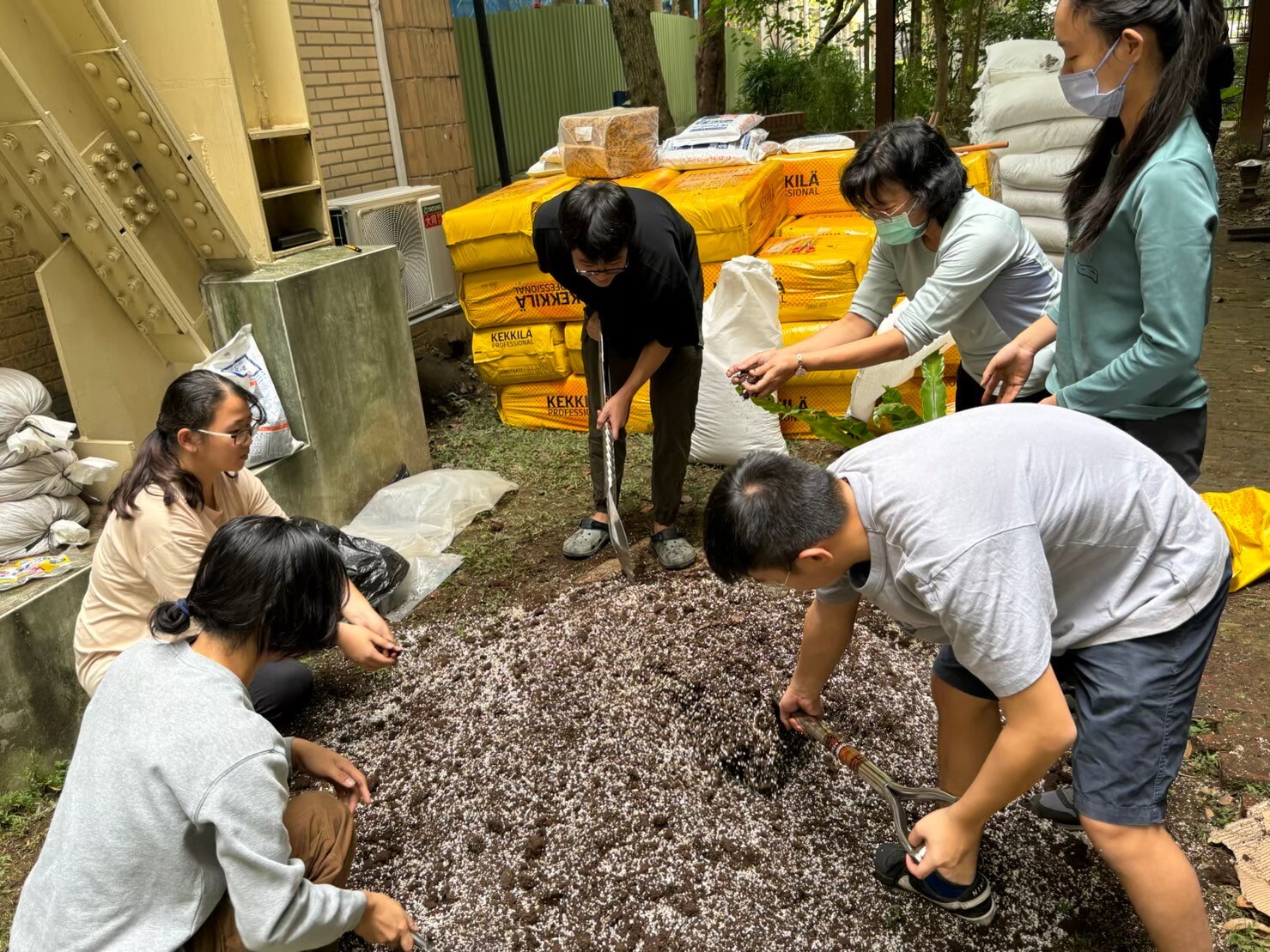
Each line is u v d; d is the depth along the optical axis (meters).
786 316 4.47
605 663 3.03
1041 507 1.52
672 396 3.45
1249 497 3.33
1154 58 1.74
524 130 9.60
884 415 2.94
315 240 4.29
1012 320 2.65
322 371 3.87
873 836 2.32
